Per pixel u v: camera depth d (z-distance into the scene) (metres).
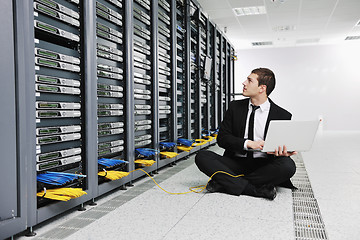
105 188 2.43
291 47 11.91
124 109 2.80
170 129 3.99
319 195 2.52
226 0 6.79
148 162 3.02
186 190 2.69
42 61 1.84
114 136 2.69
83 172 2.20
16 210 1.60
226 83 7.36
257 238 1.61
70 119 2.11
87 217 1.99
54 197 1.80
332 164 4.16
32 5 1.68
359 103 11.38
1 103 1.52
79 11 2.18
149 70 3.38
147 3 3.29
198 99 5.04
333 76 11.57
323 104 11.70
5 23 1.53
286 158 2.51
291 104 11.97
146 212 2.07
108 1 2.57
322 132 10.80
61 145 2.03
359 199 2.39
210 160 2.59
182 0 4.47
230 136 2.61
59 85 1.99
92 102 2.25
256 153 2.67
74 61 2.11
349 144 6.86
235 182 2.49
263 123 2.61
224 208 2.14
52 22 1.95
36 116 1.80
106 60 2.55
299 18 8.23
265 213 2.03
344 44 11.40
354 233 1.68
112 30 2.58
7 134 1.55
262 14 7.86
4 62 1.52
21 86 1.60
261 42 11.16
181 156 4.29
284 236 1.63
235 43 11.29
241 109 2.70
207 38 5.46
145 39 3.30
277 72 12.07
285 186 2.72
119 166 2.74
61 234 1.70
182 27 4.53
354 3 7.04
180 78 4.54
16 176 1.60
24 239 1.64
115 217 1.97
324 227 1.78
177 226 1.79
